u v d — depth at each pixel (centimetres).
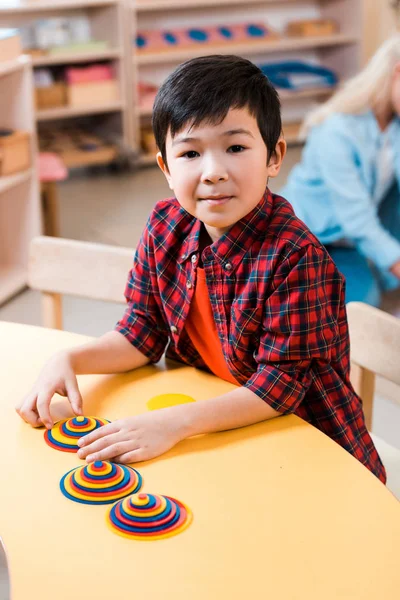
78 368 107
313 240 100
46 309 147
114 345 112
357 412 110
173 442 90
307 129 247
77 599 68
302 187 246
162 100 94
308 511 79
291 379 99
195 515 79
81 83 445
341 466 87
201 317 108
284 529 76
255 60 527
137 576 70
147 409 100
